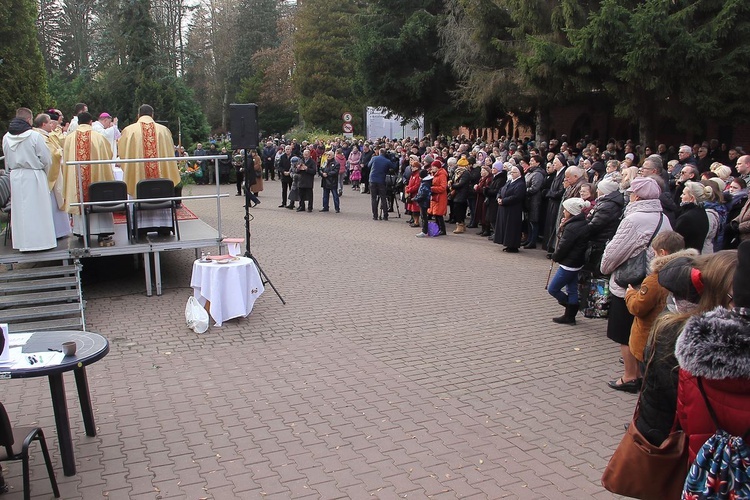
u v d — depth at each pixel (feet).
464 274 35.29
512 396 18.74
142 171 31.86
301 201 61.98
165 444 15.78
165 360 21.72
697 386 7.68
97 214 29.55
